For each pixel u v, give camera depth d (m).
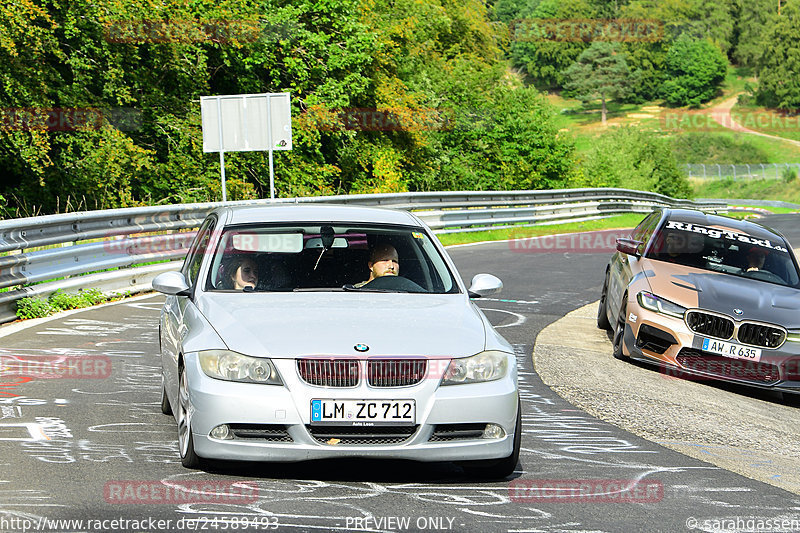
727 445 19.45
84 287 35.00
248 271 16.92
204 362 14.22
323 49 92.75
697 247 30.69
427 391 14.06
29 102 62.41
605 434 19.19
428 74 131.38
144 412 18.69
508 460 14.74
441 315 15.60
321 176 91.06
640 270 29.69
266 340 14.23
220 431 13.95
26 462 14.73
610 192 106.50
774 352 26.16
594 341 32.19
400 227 18.39
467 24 155.62
